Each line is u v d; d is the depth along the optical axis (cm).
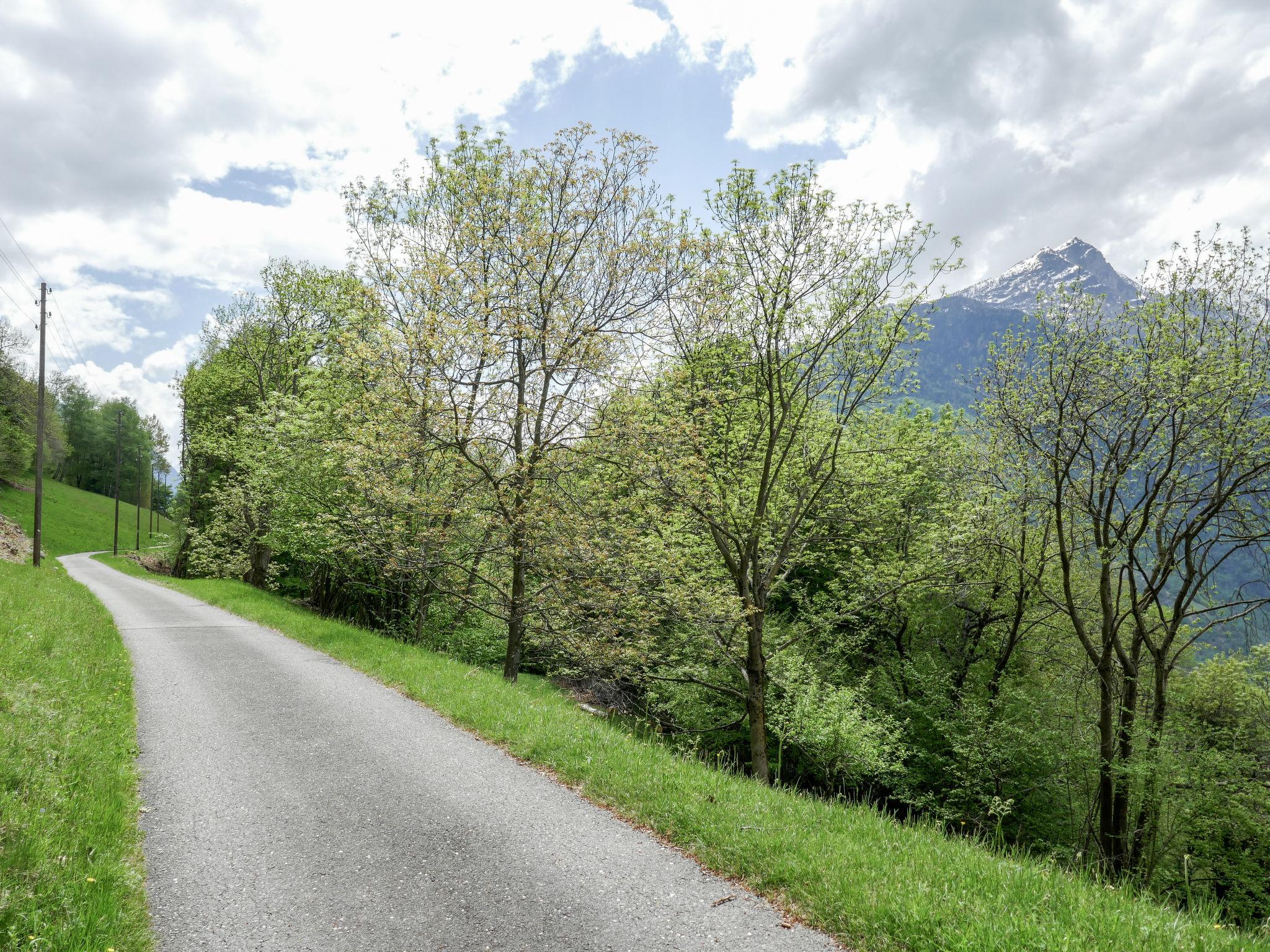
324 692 1233
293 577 3644
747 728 2355
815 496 1953
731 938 479
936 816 2081
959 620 2542
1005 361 1917
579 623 1938
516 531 1780
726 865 589
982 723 2139
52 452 8412
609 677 2131
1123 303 1831
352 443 1741
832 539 2244
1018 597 2227
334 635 1839
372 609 2873
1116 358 1806
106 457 10544
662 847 638
